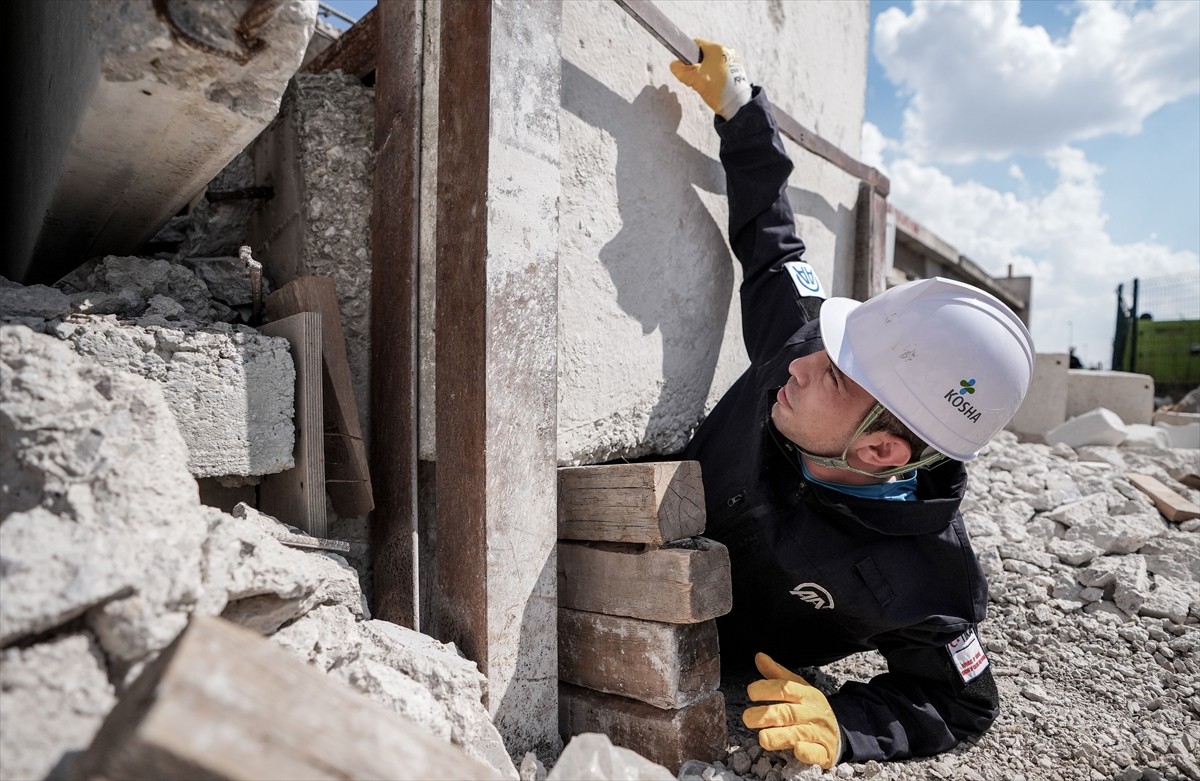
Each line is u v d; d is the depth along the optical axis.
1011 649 2.39
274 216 2.15
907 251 8.13
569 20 1.99
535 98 1.67
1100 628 2.43
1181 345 13.89
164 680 0.68
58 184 1.54
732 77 2.40
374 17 1.97
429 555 1.81
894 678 1.90
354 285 1.93
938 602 1.82
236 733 0.69
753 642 2.16
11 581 0.86
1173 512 3.16
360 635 1.36
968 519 3.12
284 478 1.65
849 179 3.82
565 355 2.00
